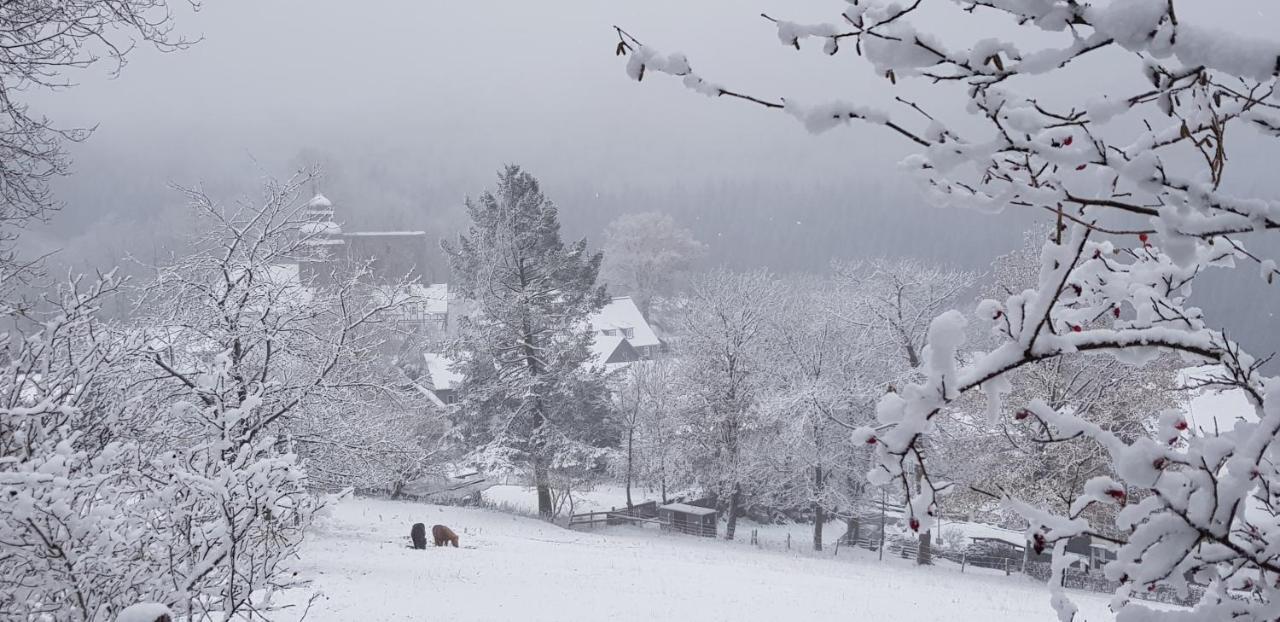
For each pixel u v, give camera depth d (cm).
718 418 3578
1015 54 215
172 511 701
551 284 3725
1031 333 247
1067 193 235
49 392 719
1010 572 2797
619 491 5041
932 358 252
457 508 3447
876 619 1667
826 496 3388
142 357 1039
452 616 1414
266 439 805
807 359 3538
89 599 652
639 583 1912
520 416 3697
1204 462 244
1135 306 334
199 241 1664
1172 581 280
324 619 1276
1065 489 2191
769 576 2145
